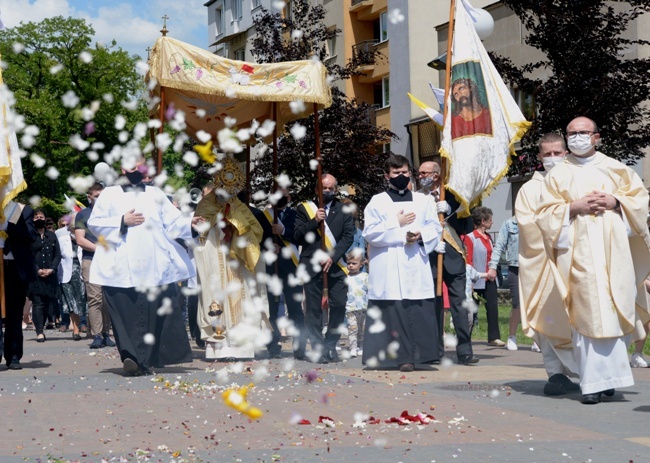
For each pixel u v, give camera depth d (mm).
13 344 10656
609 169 7973
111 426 6504
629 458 5359
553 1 21000
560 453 5500
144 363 9711
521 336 15602
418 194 10562
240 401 3150
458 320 10945
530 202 8227
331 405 7406
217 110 12453
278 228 11664
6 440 5992
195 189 11906
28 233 10773
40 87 39812
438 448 5648
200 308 11398
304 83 11453
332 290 11305
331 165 25109
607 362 7566
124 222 9742
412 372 10008
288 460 5320
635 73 20828
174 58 10953
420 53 37344
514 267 13297
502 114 11422
